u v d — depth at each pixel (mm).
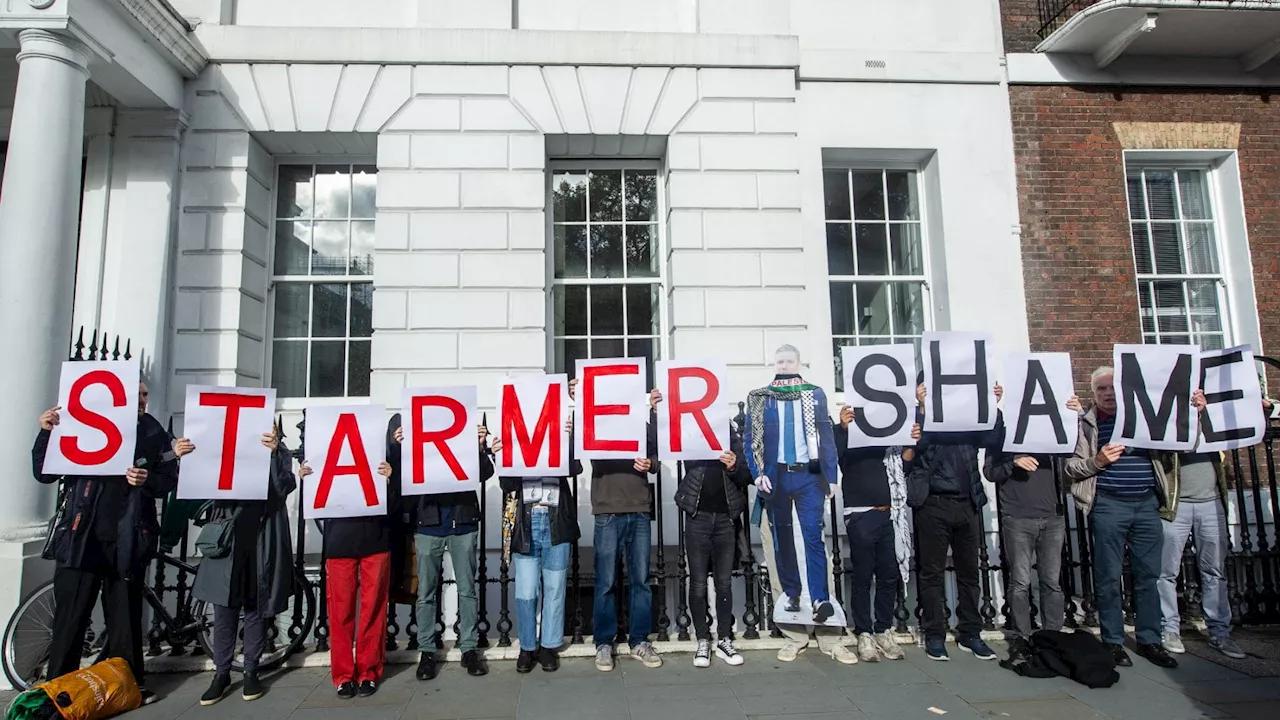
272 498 4516
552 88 6914
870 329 7379
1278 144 7590
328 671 4918
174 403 6430
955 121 7305
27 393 4969
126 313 6398
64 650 4219
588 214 7414
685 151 6941
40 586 4664
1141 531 4980
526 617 4836
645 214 7473
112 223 6547
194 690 4578
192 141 6715
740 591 6461
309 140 6922
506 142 6855
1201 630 5621
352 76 6805
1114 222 7301
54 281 5148
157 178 6562
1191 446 4934
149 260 6477
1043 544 5098
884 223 7543
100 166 6578
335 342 7133
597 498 4938
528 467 4816
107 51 5637
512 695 4449
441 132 6820
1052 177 7312
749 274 6855
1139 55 7516
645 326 7273
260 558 4430
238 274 6602
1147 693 4418
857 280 7355
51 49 5281
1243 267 7438
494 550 6484
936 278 7266
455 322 6641
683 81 7008
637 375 4922
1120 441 4883
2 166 6945
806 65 7203
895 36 7484
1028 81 7398
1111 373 5137
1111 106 7469
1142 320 7477
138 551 4402
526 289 6723
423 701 4367
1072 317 7129
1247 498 7082
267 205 7129
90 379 4340
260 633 4520
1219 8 6715
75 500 4301
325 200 7320
